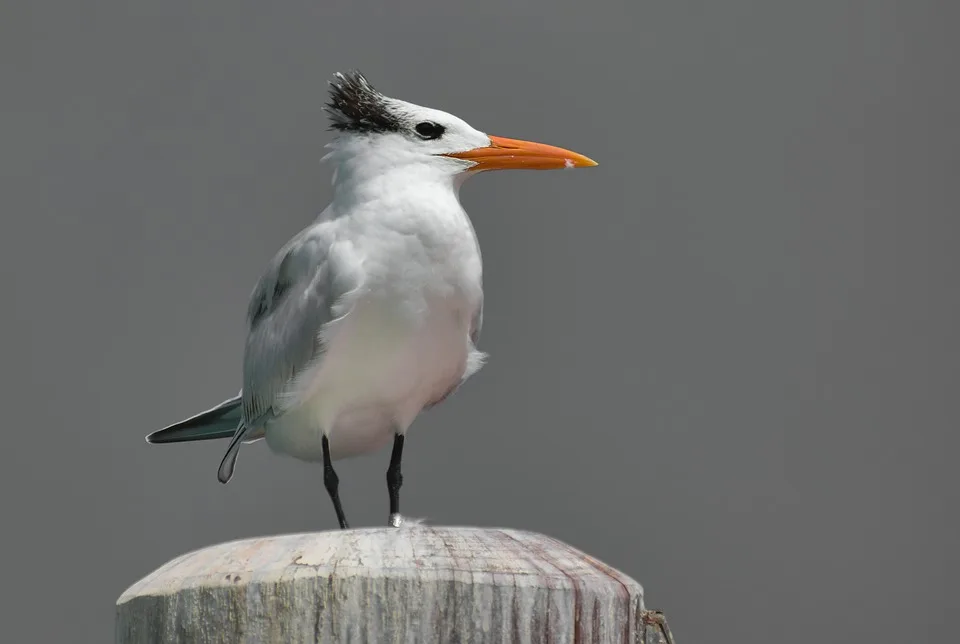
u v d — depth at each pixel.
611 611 4.94
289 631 4.73
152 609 5.03
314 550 4.96
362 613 4.70
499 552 5.03
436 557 4.88
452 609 4.72
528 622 4.77
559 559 5.09
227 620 4.80
